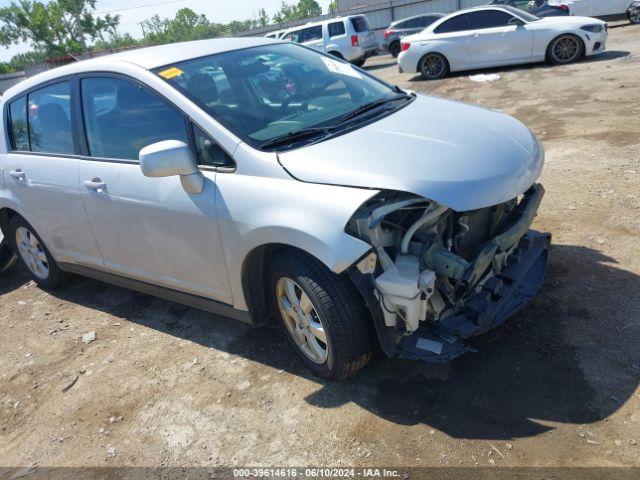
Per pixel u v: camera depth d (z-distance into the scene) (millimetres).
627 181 5059
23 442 3160
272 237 2816
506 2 16938
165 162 2891
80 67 3873
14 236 4930
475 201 2607
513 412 2717
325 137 3047
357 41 18156
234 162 3018
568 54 11727
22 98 4375
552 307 3445
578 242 4168
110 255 3953
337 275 2750
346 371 2934
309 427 2852
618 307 3355
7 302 4945
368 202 2635
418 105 3588
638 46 12344
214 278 3299
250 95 3408
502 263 3082
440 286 2797
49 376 3691
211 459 2770
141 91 3432
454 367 3078
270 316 3391
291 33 18938
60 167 3990
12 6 58344
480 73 12914
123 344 3920
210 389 3275
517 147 3029
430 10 29594
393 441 2666
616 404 2668
